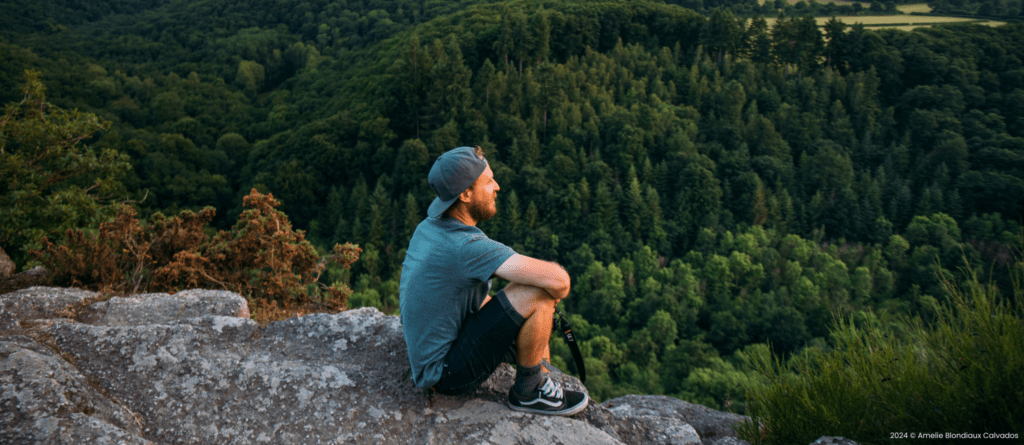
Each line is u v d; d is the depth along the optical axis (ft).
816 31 390.01
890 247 259.39
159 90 431.02
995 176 286.25
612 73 376.07
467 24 435.12
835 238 286.87
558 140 310.65
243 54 518.37
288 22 615.57
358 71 410.93
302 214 294.05
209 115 408.26
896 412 7.38
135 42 570.46
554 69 358.64
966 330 7.21
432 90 325.42
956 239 260.83
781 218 292.40
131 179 265.13
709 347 203.41
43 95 31.30
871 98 362.12
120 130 322.34
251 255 17.01
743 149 313.12
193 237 17.03
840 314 8.40
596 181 294.66
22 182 29.40
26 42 544.21
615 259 265.13
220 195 294.46
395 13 594.65
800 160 317.63
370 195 296.71
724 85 358.23
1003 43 390.01
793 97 363.97
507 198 284.20
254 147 349.00
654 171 299.38
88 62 463.01
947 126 333.01
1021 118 337.93
